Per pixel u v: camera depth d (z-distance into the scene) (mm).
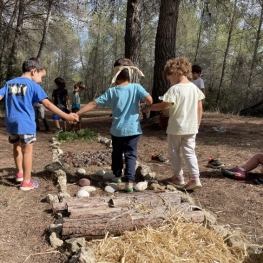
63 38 25344
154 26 29172
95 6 13211
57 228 3018
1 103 15930
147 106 4203
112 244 2746
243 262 2592
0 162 5543
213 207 3680
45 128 10578
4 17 18938
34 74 4254
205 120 10812
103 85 47906
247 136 7938
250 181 4547
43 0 18766
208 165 5223
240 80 23031
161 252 2625
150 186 4215
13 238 2953
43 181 4547
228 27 22359
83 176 4805
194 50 29203
